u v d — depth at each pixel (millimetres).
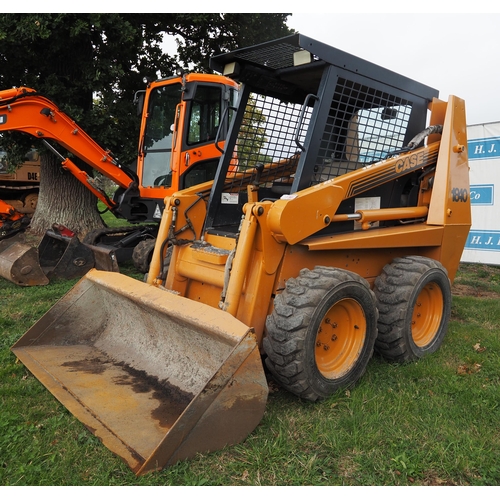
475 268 8648
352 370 3377
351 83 3725
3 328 4691
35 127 6980
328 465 2578
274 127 4391
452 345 4363
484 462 2592
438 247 4363
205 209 4332
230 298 3205
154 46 10320
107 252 6145
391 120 4129
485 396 3338
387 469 2555
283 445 2711
